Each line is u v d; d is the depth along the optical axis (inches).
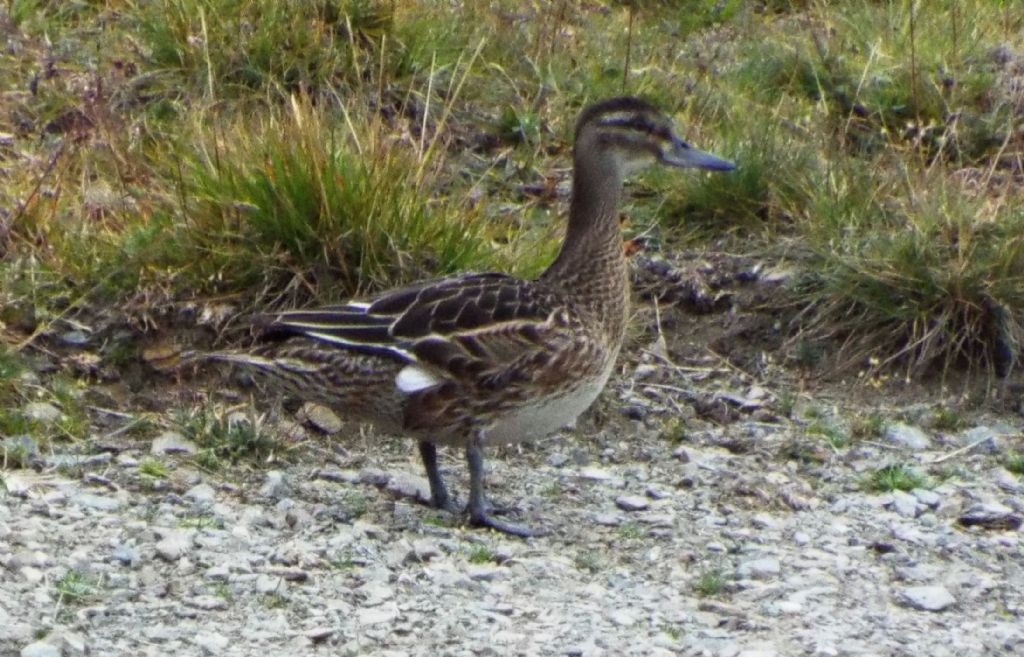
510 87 625.9
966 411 511.2
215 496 418.6
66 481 416.8
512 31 650.8
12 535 377.1
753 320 537.6
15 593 352.2
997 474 473.4
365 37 612.7
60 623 342.3
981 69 660.1
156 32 602.9
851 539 423.2
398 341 403.2
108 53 607.5
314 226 499.5
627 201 589.3
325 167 501.7
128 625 344.8
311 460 450.0
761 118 622.2
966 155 620.7
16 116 576.1
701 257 560.7
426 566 385.4
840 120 633.6
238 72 595.2
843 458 477.7
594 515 427.5
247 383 476.7
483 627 355.9
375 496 429.4
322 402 416.8
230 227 501.0
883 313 526.0
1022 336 520.1
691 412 497.4
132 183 536.1
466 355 405.4
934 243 533.3
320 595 365.4
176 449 442.6
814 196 567.5
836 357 526.9
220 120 567.5
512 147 605.0
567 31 670.5
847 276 530.9
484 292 414.3
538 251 524.4
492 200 573.9
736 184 575.5
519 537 410.0
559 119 615.8
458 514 421.4
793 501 443.8
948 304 522.6
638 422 490.6
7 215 509.7
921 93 642.2
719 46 674.8
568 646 349.4
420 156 532.7
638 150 439.5
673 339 533.3
